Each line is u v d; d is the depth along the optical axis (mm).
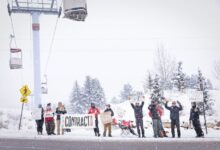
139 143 18078
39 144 18047
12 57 35250
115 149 15914
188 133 24266
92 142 18812
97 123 23219
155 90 50281
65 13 28188
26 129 31219
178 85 57344
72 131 26500
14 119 38250
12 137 22000
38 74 32312
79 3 27938
